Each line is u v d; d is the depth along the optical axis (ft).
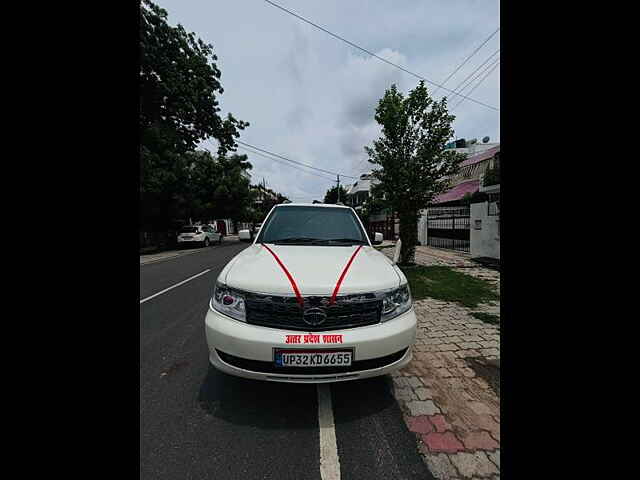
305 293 5.56
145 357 8.86
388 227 59.47
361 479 4.44
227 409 6.16
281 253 7.52
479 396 6.65
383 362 5.72
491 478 4.42
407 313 6.20
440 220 39.73
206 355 9.00
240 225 126.00
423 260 28.48
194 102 49.98
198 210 52.54
